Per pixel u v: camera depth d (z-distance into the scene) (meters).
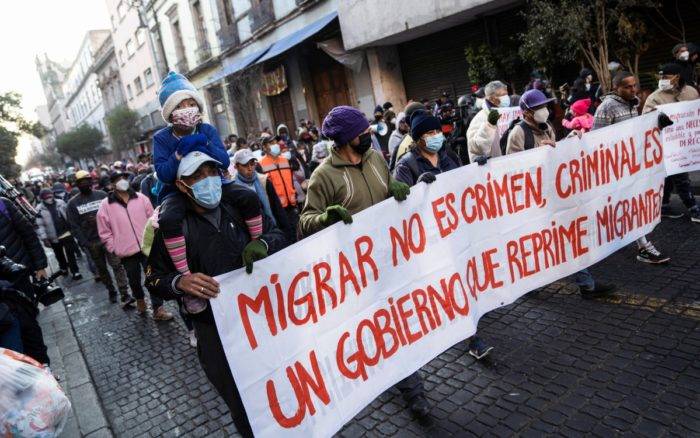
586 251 3.72
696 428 2.39
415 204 2.84
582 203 3.66
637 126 3.91
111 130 37.03
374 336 2.63
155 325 5.64
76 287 8.41
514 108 5.72
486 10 10.25
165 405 3.78
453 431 2.72
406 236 2.79
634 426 2.48
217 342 2.28
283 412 2.28
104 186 10.95
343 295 2.54
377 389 2.60
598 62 8.48
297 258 2.37
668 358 2.95
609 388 2.80
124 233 5.76
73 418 3.76
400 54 13.69
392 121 9.30
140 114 37.03
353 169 2.82
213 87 23.95
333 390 2.45
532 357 3.26
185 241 2.19
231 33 20.17
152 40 29.47
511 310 3.96
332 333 2.48
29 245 4.50
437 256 2.93
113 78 42.78
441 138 3.35
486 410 2.84
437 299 2.90
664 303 3.58
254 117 20.80
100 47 43.00
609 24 7.77
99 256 6.87
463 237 3.09
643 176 3.99
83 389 4.21
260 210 2.39
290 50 16.52
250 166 4.55
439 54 12.60
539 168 3.43
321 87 17.09
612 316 3.56
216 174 2.19
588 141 3.66
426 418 2.80
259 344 2.24
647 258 4.26
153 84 32.25
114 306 6.74
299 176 6.98
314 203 2.78
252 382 2.21
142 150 36.19
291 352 2.33
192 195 2.14
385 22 11.39
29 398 2.35
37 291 3.64
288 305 2.34
